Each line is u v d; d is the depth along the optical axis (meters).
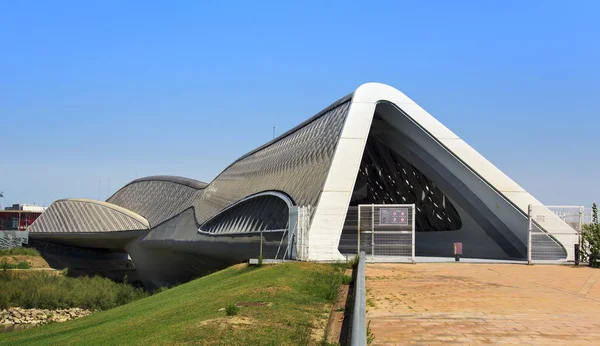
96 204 70.69
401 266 20.97
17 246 75.38
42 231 71.50
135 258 65.81
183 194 62.97
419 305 11.94
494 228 28.28
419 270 19.52
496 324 9.82
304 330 9.35
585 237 23.28
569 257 24.14
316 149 29.03
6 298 38.69
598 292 14.17
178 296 18.48
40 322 35.59
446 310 11.32
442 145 26.28
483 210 27.75
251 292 13.55
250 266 21.16
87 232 66.56
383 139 30.84
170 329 10.38
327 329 9.45
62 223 70.44
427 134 26.41
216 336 8.99
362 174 42.47
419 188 34.91
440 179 29.42
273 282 14.99
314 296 13.09
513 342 8.38
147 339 9.90
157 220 63.50
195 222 47.94
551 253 24.39
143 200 73.81
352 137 24.98
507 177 26.05
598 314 10.85
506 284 15.72
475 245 30.41
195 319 11.05
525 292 14.02
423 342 8.40
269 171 37.19
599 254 22.02
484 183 26.14
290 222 24.83
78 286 43.53
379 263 21.97
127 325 13.82
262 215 32.25
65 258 77.81
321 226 23.12
